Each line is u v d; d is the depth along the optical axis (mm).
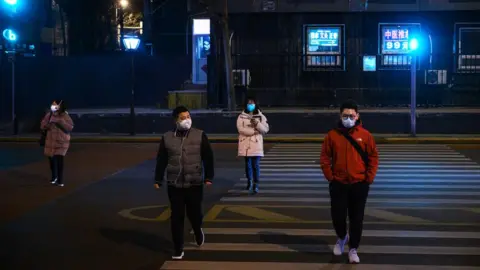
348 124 7215
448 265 7227
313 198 11781
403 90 28047
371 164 7258
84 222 9688
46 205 11117
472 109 26594
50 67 33906
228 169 15859
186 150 7469
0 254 7781
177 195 7500
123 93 35562
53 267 7207
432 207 10789
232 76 26734
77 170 15766
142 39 39938
